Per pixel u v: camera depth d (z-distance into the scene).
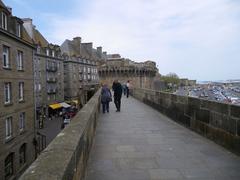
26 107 29.62
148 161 5.54
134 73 67.44
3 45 24.16
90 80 85.88
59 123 53.00
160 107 14.27
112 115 13.15
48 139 38.41
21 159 27.31
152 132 8.66
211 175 4.70
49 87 59.66
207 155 5.93
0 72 22.91
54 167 2.23
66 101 69.69
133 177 4.65
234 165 5.23
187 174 4.77
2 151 21.78
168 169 5.04
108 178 4.61
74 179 2.88
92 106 7.40
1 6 23.98
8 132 24.27
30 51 31.66
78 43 82.00
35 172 2.11
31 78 31.86
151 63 73.56
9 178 23.08
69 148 2.85
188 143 7.07
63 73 68.12
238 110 5.84
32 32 47.81
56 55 62.94
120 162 5.47
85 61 82.38
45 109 57.53
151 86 72.44
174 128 9.40
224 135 6.54
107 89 14.32
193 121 8.81
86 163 4.91
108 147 6.68
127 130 9.03
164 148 6.56
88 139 5.42
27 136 29.33
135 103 20.83
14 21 27.17
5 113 23.31
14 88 26.14
